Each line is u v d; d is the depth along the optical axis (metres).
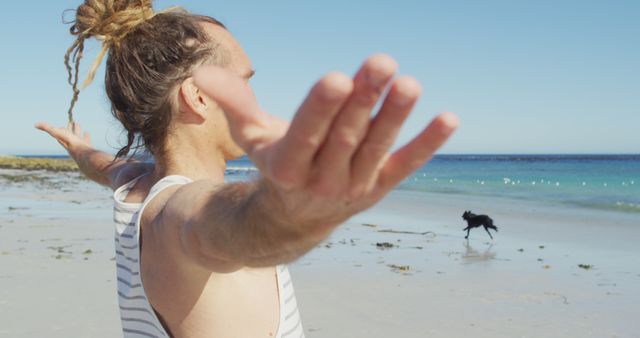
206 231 0.93
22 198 18.75
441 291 6.66
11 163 49.56
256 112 0.67
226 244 0.89
